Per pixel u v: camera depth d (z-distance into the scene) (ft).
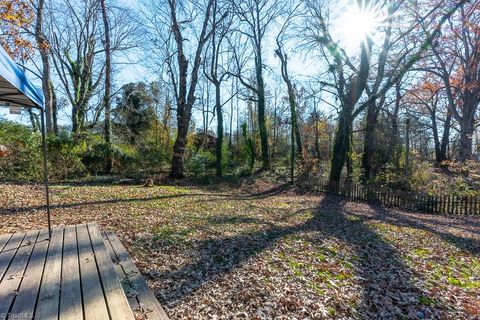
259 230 23.56
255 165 84.23
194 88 62.34
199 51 61.82
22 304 8.27
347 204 43.21
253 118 101.30
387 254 19.61
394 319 11.57
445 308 12.64
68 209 27.68
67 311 7.91
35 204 28.81
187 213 28.86
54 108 71.36
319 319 11.16
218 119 72.49
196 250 17.85
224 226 24.16
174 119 82.69
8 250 12.98
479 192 44.60
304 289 13.46
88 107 68.69
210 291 12.80
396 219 32.76
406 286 14.62
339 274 15.53
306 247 19.77
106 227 21.76
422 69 69.72
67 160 51.11
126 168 62.95
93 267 11.05
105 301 8.48
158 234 20.48
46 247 13.42
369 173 58.85
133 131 82.79
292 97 70.33
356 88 53.21
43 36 54.49
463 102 75.72
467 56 71.56
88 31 68.64
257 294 12.66
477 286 15.11
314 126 95.91
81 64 68.59
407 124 57.77
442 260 18.97
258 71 78.79
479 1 57.11
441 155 96.27
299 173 69.10
